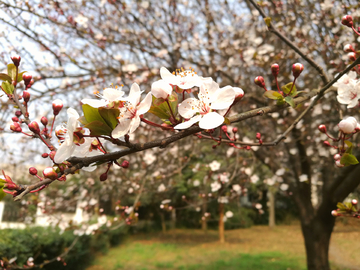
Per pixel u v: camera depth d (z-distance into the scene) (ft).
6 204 27.73
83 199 17.30
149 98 2.99
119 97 2.88
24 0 10.64
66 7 12.66
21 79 4.01
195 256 30.32
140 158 15.56
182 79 3.27
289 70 14.56
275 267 24.50
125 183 16.22
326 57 11.91
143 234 44.09
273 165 13.84
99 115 2.88
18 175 18.07
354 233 27.14
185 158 14.46
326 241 12.59
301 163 12.85
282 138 4.74
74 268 24.99
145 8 13.78
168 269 25.72
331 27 11.26
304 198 13.43
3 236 18.89
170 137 3.08
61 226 14.61
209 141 14.80
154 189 16.29
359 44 9.66
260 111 3.61
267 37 14.37
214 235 42.57
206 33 14.82
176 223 48.88
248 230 45.57
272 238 38.73
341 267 21.26
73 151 2.91
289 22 13.05
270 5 13.37
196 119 3.14
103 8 13.64
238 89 3.42
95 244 29.25
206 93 3.29
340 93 5.15
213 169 13.39
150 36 14.39
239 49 12.51
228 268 24.90
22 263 18.69
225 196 14.21
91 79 12.64
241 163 14.61
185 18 14.98
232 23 15.38
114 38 13.78
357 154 10.08
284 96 4.02
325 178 12.91
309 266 12.73
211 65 13.70
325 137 12.01
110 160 3.08
